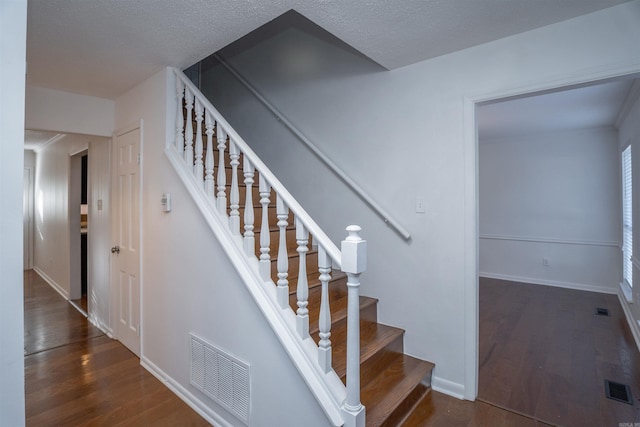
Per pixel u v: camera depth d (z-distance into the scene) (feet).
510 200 17.80
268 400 5.52
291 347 5.06
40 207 19.01
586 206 15.83
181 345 7.41
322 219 9.48
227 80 12.19
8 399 3.29
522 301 14.15
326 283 4.89
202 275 6.85
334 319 6.79
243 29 6.13
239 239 6.26
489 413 6.52
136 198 9.11
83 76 8.44
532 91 6.21
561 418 6.43
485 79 6.68
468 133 6.91
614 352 9.37
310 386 4.74
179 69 8.06
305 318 5.17
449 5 5.32
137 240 9.02
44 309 13.25
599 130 15.48
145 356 8.66
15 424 3.33
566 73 5.83
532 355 9.20
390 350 7.36
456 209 7.10
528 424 6.23
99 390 7.50
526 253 17.42
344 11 5.48
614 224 15.19
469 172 6.92
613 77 5.50
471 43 6.65
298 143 10.05
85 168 16.83
